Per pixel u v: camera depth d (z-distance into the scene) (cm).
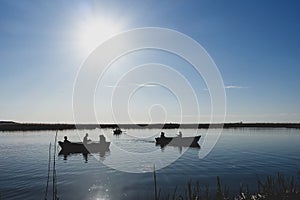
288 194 1295
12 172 2731
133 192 1977
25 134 9588
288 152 4244
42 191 2008
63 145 4441
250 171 2689
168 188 2066
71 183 2261
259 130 12681
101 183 2259
